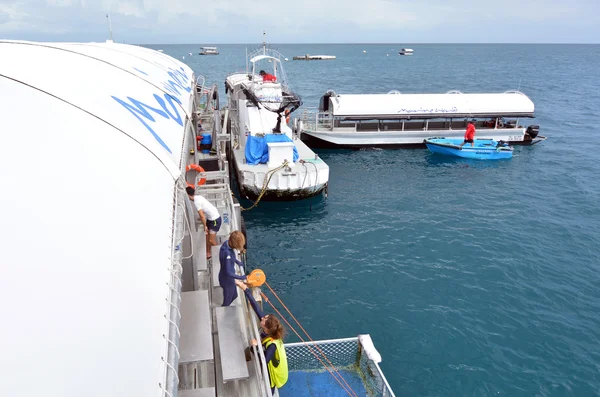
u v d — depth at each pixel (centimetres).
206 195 1298
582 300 1353
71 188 354
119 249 353
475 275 1490
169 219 469
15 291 259
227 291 734
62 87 496
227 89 3534
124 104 603
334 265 1555
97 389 259
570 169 2748
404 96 3269
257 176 2061
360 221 1955
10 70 465
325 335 1182
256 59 2480
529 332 1203
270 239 1770
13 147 351
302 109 4672
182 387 634
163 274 398
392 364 1082
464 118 3588
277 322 639
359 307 1303
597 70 11812
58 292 279
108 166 423
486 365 1080
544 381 1034
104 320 296
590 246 1709
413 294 1373
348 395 843
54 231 308
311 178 2102
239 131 2556
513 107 3291
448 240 1758
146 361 310
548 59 18525
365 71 11062
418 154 3123
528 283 1445
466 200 2217
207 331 608
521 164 2862
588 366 1080
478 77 9206
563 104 5447
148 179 478
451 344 1153
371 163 2895
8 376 224
